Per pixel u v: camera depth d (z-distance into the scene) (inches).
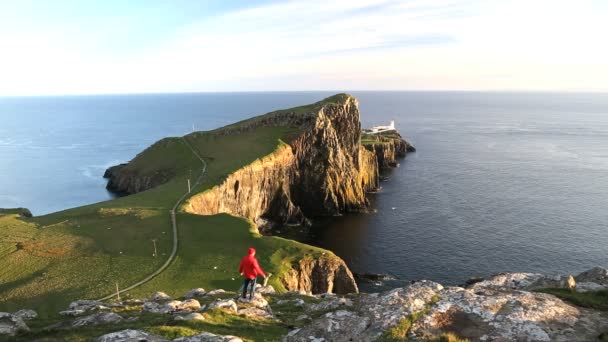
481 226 3745.1
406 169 6373.0
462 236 3523.6
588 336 576.1
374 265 3041.3
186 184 3651.6
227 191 3646.7
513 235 3506.4
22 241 2362.2
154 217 2770.7
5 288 1835.6
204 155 4699.8
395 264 3046.3
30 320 997.8
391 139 7509.8
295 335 686.5
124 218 2755.9
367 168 5359.3
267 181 4249.5
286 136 4877.0
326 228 4013.3
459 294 713.6
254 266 971.9
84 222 2696.9
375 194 5064.0
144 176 4744.1
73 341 720.3
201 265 2089.1
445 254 3181.6
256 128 5231.3
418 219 4025.6
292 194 4699.8
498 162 6712.6
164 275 1967.3
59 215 2871.6
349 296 1159.0
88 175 5949.8
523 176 5654.5
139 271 2004.2
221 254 2230.6
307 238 3732.8
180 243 2359.7
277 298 1180.5
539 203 4394.7
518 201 4483.3
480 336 589.3
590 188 4960.6
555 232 3548.2
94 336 748.0
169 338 673.0
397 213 4271.7
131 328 781.3
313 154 4800.7
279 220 4291.3
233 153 4574.3
